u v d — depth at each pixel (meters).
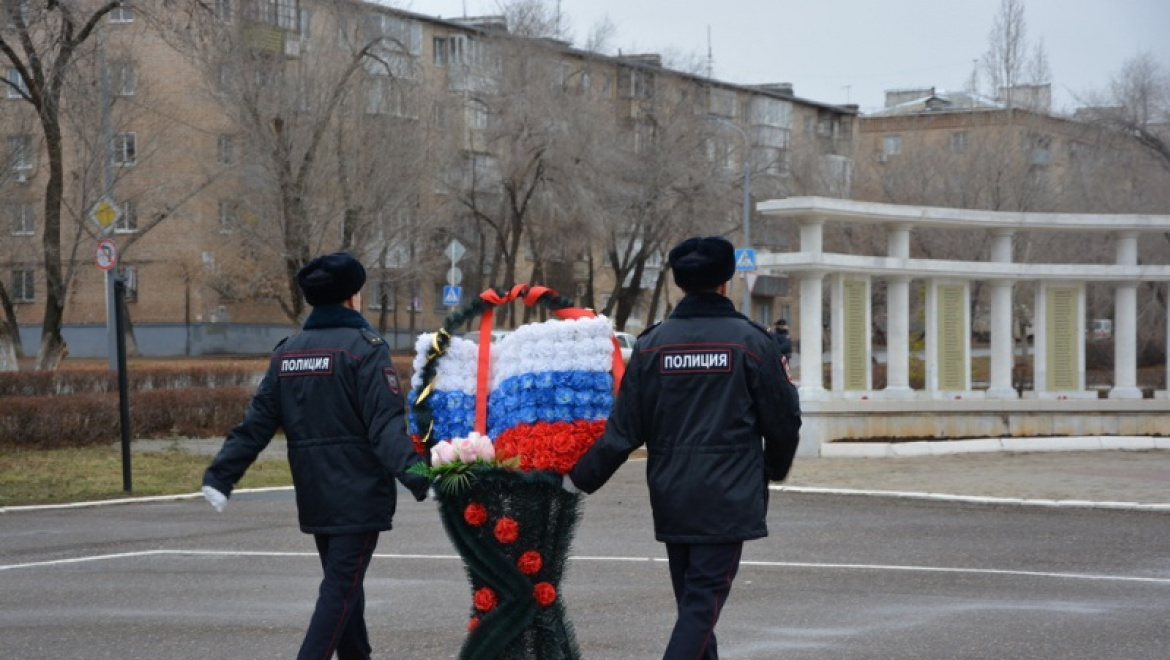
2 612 8.38
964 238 43.16
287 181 34.62
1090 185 42.62
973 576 9.59
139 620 8.09
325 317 6.01
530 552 5.44
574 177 44.62
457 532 5.46
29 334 51.94
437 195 43.81
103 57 29.45
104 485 15.80
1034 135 46.50
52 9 25.75
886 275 20.84
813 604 8.52
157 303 51.19
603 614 8.22
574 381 5.45
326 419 5.80
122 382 15.48
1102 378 34.31
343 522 5.75
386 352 5.89
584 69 48.22
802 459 18.20
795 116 76.56
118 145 33.25
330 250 37.16
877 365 38.38
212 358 48.19
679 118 49.09
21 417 19.17
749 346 5.43
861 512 13.32
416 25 56.62
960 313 21.41
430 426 5.69
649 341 5.55
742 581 9.40
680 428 5.41
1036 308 21.73
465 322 5.79
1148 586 9.15
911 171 47.44
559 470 5.46
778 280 77.00
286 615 8.23
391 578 9.57
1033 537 11.55
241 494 15.32
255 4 33.56
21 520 13.23
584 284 63.84
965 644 7.34
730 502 5.32
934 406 19.61
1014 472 16.33
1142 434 20.12
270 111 33.97
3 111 28.66
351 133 36.44
